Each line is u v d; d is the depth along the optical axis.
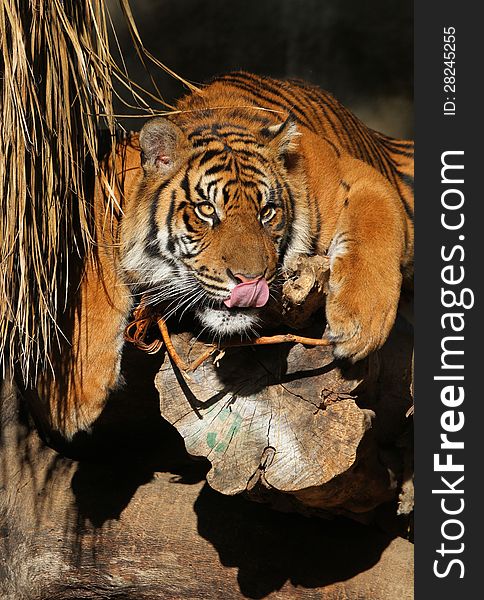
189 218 7.51
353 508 8.05
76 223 7.90
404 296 9.70
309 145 8.12
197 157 7.64
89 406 7.86
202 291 7.39
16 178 7.44
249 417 7.29
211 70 19.48
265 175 7.64
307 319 7.40
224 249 7.25
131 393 8.84
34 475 9.23
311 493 7.34
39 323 7.94
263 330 7.53
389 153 10.23
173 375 7.47
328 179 8.02
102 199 7.84
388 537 8.37
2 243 7.64
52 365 7.65
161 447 9.49
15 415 9.39
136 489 9.05
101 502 8.97
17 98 7.21
